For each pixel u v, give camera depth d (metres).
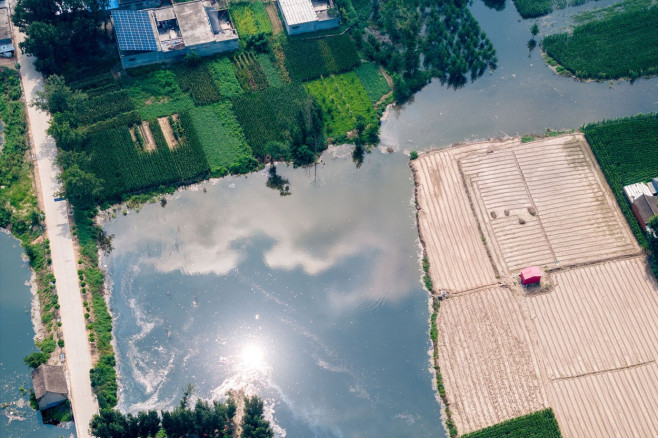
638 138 121.88
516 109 130.25
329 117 127.44
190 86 129.50
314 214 114.88
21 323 101.00
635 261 107.44
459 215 113.81
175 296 104.81
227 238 111.25
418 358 99.06
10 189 115.06
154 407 94.38
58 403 92.50
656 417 92.44
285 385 96.88
